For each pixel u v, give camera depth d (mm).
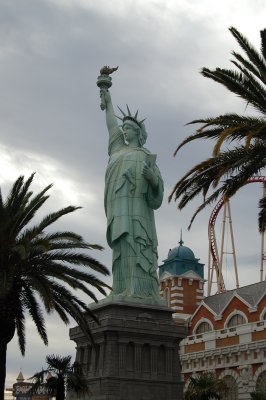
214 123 40500
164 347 95625
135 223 103688
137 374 91938
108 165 110625
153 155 106000
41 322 53531
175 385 94125
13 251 48906
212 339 107062
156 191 105625
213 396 84750
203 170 41844
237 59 41750
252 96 40281
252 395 77375
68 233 52625
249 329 99375
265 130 39094
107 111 117188
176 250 146875
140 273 101438
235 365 99938
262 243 116938
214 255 137375
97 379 91625
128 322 93312
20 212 50812
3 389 50188
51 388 66500
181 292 140750
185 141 42094
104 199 109562
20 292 53219
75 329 101125
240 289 116562
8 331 51031
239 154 40344
